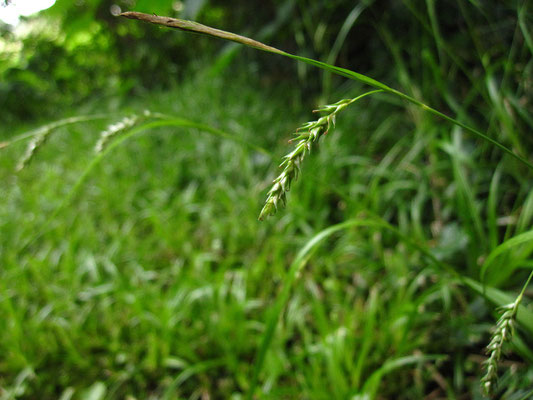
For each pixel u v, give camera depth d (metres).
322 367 0.46
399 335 0.46
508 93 0.49
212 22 1.28
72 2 0.69
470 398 0.42
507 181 0.58
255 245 0.66
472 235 0.43
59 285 0.62
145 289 0.57
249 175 0.76
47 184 0.92
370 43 0.88
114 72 1.69
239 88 1.13
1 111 1.60
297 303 0.49
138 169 0.92
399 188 0.64
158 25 0.21
